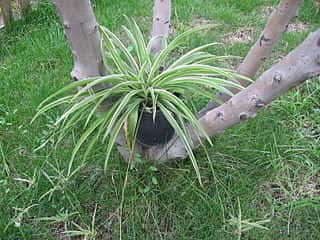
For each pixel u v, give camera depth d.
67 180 2.00
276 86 1.69
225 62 2.89
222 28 3.23
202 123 1.91
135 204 1.96
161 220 1.95
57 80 2.70
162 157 2.04
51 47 2.99
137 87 1.84
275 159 2.12
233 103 1.82
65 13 1.51
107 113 1.80
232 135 2.24
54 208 1.98
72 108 1.74
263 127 2.32
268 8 3.47
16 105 2.55
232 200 2.00
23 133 2.33
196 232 1.90
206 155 2.13
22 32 3.22
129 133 1.81
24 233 1.90
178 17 3.33
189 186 2.01
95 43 1.64
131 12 3.39
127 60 2.13
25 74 2.78
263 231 1.88
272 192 2.05
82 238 1.93
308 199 1.96
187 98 2.04
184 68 1.83
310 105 2.46
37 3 3.50
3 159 2.13
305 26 3.28
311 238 1.88
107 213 1.98
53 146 2.21
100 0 3.51
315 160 2.17
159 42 2.12
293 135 2.27
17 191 2.04
